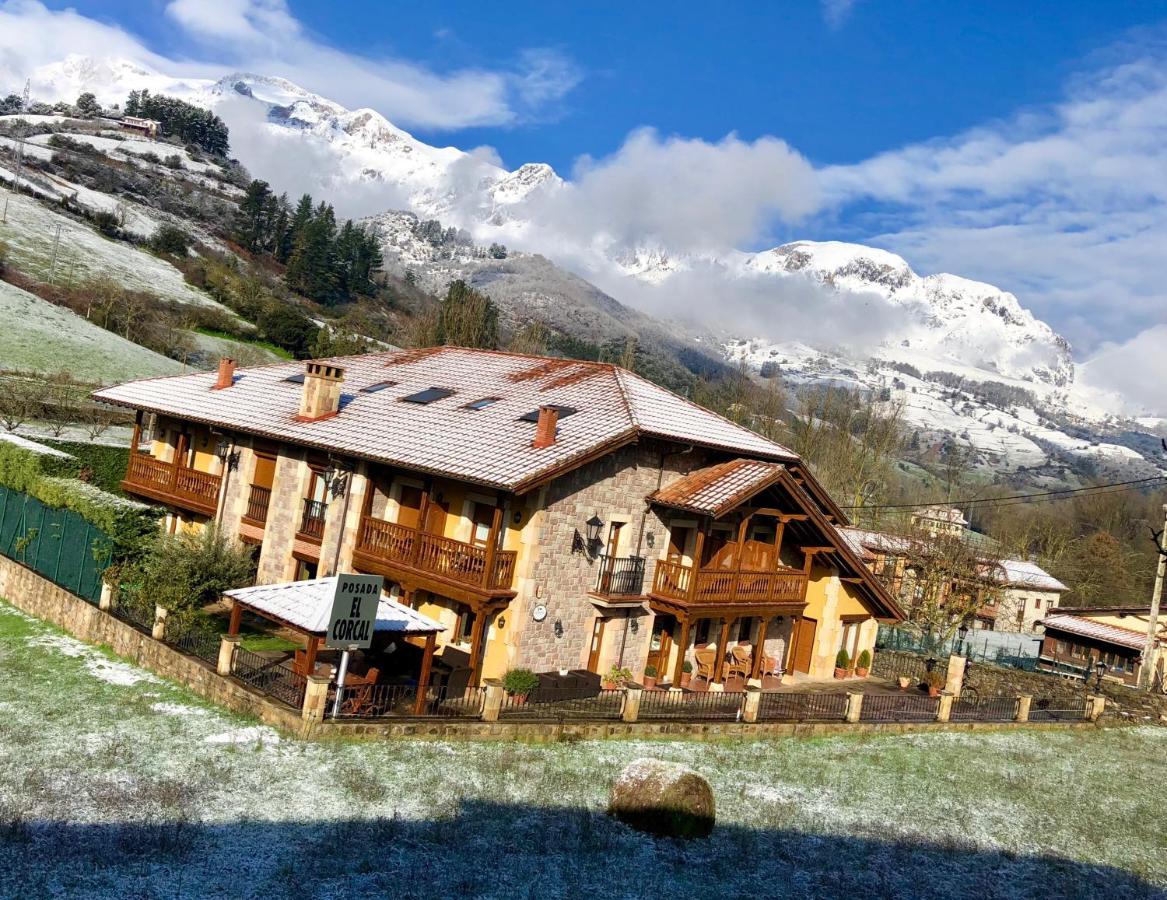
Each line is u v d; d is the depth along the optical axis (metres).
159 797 17.94
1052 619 52.28
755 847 19.20
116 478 42.62
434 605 29.19
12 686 23.11
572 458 26.48
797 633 35.09
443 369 37.41
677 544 31.80
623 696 25.19
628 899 16.39
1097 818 23.92
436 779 20.30
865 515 75.81
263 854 16.36
